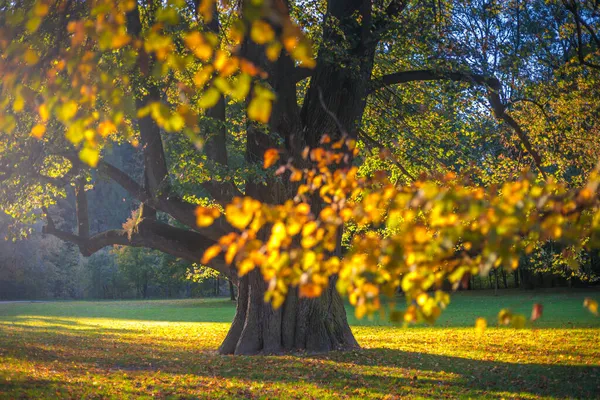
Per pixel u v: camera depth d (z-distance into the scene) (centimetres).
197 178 1541
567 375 1252
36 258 6600
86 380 1134
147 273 7706
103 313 4606
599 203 342
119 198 10181
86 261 8188
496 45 1709
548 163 1766
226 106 1853
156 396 1015
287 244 347
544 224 335
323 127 1568
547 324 2661
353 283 330
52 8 811
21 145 1425
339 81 1570
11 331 2405
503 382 1180
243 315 1711
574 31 1741
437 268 346
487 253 311
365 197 386
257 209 340
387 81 1653
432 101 1872
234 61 290
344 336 1719
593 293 4966
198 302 6075
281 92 1535
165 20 318
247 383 1168
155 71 326
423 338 2208
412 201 330
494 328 2566
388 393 1071
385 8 1684
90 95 349
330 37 1562
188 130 308
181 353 1711
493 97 1620
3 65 432
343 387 1130
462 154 1845
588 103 1680
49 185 1902
